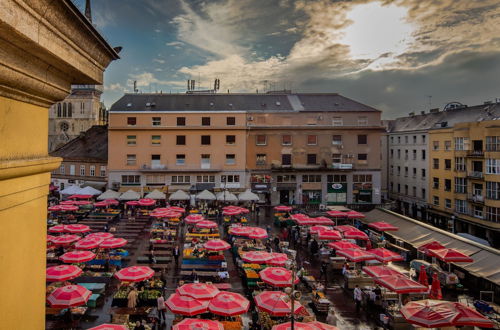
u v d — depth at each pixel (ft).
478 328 55.31
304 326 43.37
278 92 207.92
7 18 7.45
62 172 183.52
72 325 52.31
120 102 170.81
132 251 90.33
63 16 9.51
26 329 10.48
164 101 174.09
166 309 56.75
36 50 9.08
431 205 160.35
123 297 57.88
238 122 167.43
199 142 165.78
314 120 170.09
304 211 146.00
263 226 126.21
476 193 134.31
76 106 284.20
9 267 9.49
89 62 12.04
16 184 9.74
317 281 74.74
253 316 54.49
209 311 50.37
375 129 170.09
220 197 143.33
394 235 97.35
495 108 146.10
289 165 168.86
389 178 203.41
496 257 69.67
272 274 59.88
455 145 144.46
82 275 67.67
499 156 122.62
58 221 113.09
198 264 77.97
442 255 72.18
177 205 154.10
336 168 167.22
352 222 126.82
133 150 163.73
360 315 60.13
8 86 8.96
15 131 9.63
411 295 62.64
